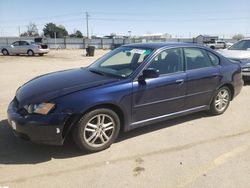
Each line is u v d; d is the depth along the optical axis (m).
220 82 6.06
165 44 5.41
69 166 4.03
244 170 3.99
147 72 4.68
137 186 3.58
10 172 3.85
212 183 3.66
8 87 9.48
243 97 8.20
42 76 5.37
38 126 3.98
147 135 5.14
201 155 4.42
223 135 5.25
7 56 28.22
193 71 5.52
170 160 4.25
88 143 4.34
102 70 5.22
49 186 3.55
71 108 4.07
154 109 5.00
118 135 5.06
